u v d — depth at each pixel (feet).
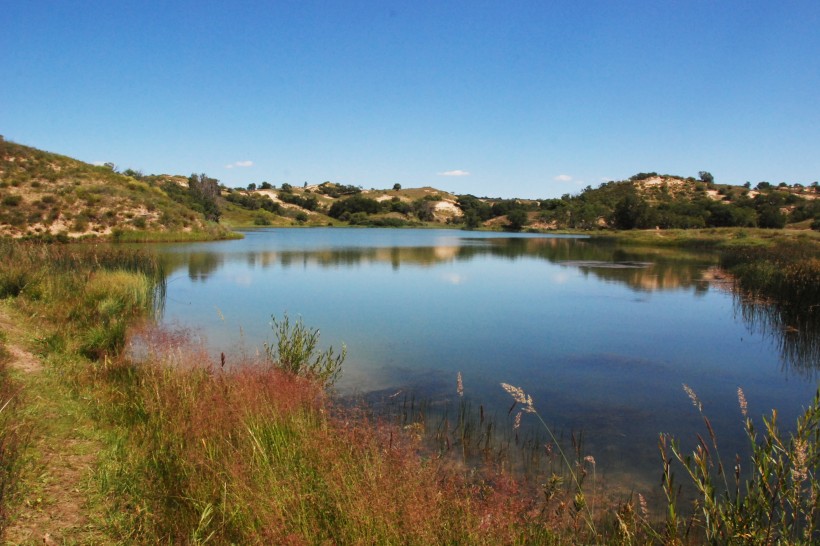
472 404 29.04
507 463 21.25
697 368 37.22
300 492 14.42
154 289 60.03
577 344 43.91
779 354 41.34
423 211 468.34
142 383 24.11
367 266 108.99
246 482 15.20
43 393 22.95
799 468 12.04
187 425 19.42
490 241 229.86
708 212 288.30
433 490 14.38
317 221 422.00
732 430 26.04
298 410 21.17
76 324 37.45
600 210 382.22
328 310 57.72
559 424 26.43
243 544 13.21
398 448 18.26
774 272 72.90
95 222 157.28
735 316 56.70
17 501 13.93
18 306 41.14
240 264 107.45
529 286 80.07
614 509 17.65
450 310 58.80
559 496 18.15
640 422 26.86
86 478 16.21
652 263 120.98
